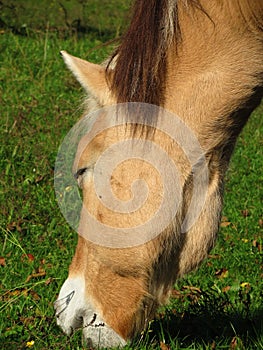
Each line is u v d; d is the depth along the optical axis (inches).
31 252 271.6
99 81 177.5
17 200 312.3
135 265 181.9
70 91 446.6
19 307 225.0
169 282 188.7
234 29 171.8
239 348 204.5
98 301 186.1
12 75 463.5
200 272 261.7
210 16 171.6
